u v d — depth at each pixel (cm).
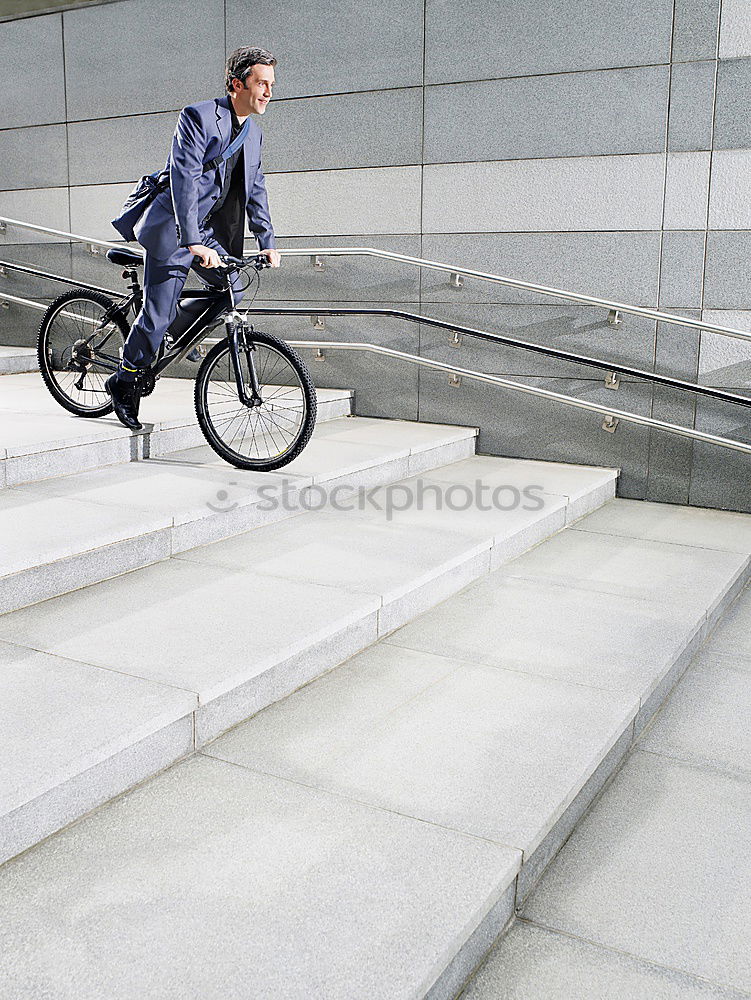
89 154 647
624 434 537
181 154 386
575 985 179
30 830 194
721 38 477
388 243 577
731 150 486
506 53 526
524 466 545
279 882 185
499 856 195
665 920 197
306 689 278
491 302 555
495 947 189
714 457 517
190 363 639
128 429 440
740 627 378
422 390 587
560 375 547
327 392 598
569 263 533
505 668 297
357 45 562
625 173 511
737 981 179
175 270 418
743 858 220
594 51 506
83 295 461
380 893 182
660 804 244
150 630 277
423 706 268
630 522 487
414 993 156
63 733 212
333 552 362
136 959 162
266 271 614
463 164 548
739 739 282
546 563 410
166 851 195
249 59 388
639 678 290
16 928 170
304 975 159
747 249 491
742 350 500
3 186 683
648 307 518
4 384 580
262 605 301
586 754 241
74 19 634
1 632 273
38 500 361
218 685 241
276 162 599
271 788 222
